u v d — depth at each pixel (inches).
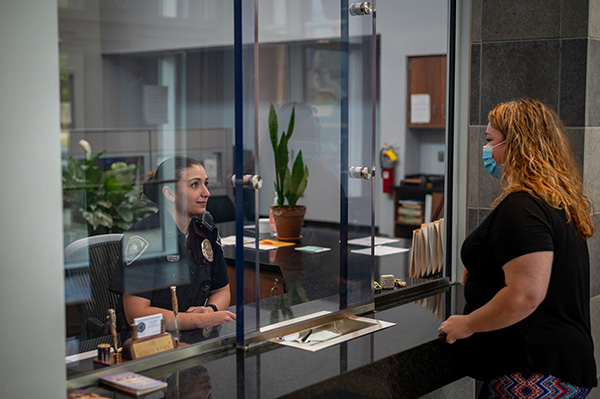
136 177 80.9
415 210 158.2
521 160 73.2
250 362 68.6
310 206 95.0
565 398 72.0
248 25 68.6
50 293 58.4
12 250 57.9
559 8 101.8
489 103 107.9
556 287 71.5
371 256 89.4
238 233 71.4
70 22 92.5
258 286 74.7
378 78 186.1
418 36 176.7
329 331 81.1
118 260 75.3
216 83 136.5
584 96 101.4
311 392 62.5
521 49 105.2
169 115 120.7
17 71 56.7
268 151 99.9
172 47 123.6
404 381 72.8
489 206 108.3
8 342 58.9
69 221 74.3
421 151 179.2
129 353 66.4
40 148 57.4
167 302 77.6
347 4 89.4
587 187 103.7
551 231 69.2
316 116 96.2
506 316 68.3
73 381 61.2
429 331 80.5
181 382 63.2
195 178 85.5
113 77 102.1
